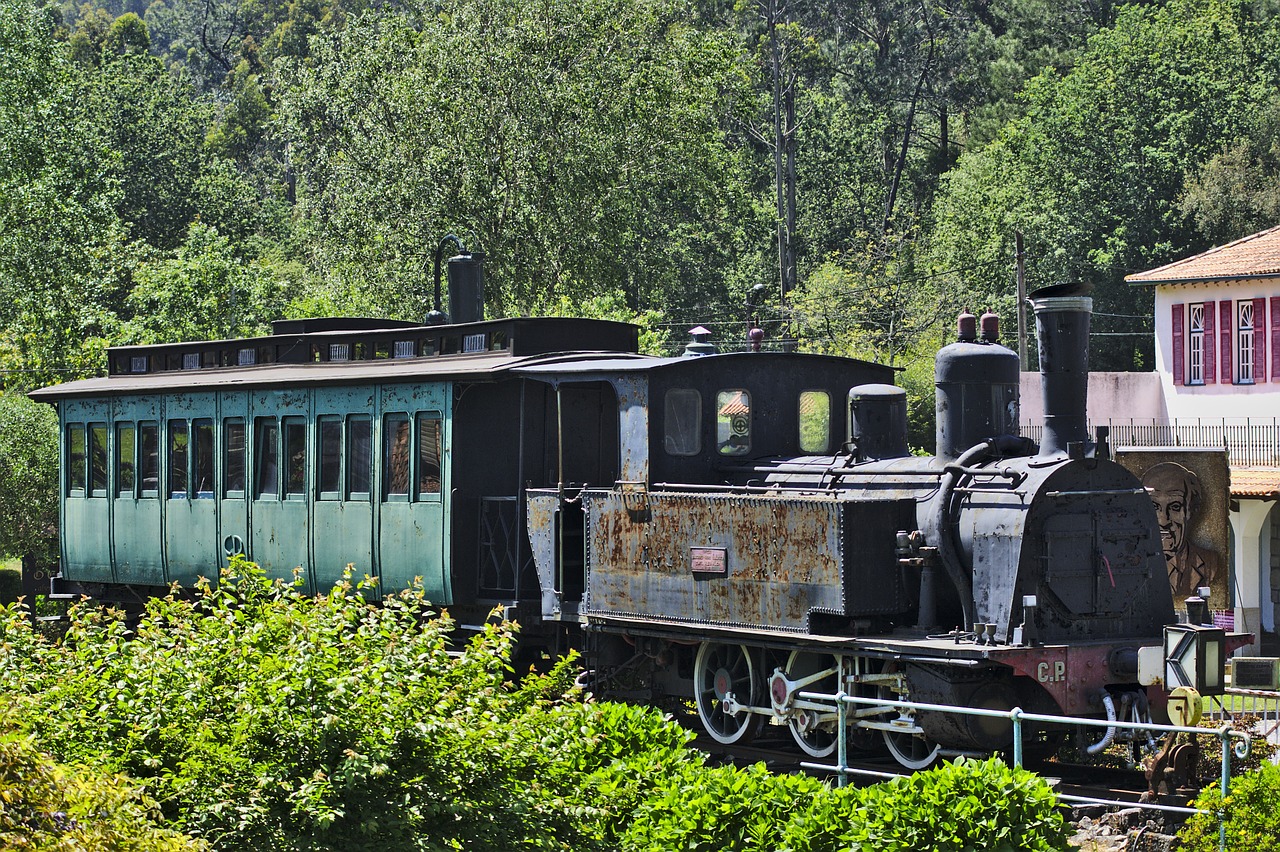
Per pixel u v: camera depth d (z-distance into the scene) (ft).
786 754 69.10
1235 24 277.64
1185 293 166.40
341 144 222.07
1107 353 254.06
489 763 42.68
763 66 327.88
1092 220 253.24
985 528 64.49
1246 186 233.96
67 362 192.13
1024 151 276.00
